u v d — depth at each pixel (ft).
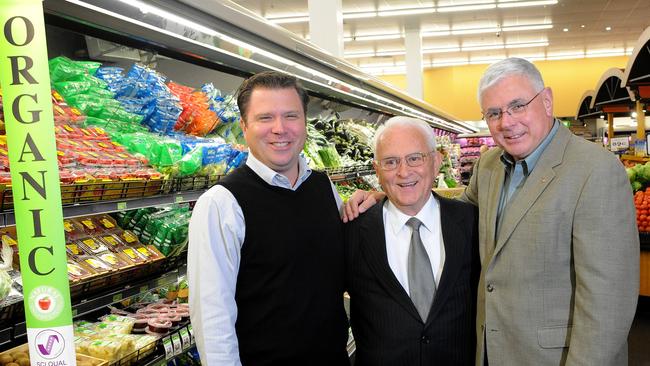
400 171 5.65
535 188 5.19
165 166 6.43
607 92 41.50
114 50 8.01
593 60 65.67
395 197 5.79
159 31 6.86
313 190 5.81
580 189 4.89
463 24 42.93
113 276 6.04
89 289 5.72
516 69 5.24
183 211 7.91
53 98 6.25
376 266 5.78
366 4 36.04
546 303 5.06
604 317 4.63
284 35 8.38
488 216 5.69
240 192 5.19
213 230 4.98
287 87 5.22
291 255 5.27
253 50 7.97
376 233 5.91
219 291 4.92
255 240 5.17
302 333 5.30
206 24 6.56
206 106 8.87
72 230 6.33
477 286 5.93
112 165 5.74
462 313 5.71
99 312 7.27
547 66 67.10
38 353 3.61
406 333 5.55
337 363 5.71
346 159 14.78
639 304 17.56
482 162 6.31
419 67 42.39
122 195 5.73
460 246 5.82
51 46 7.11
